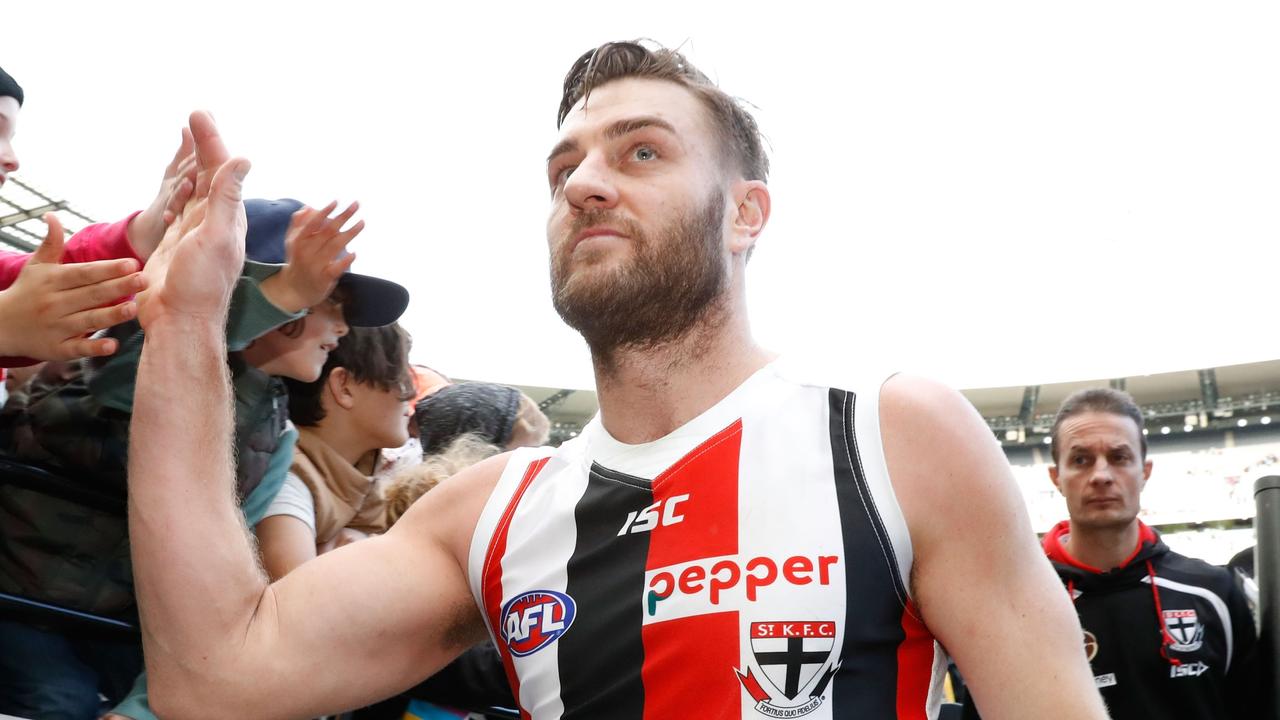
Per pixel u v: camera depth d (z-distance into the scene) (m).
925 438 1.00
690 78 1.24
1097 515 2.47
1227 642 2.37
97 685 1.47
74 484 1.41
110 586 1.45
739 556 0.97
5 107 1.96
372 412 1.92
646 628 0.98
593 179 1.12
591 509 1.08
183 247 1.07
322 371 1.90
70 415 1.40
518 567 1.10
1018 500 0.98
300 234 1.48
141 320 1.09
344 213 1.48
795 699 0.92
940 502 0.97
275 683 1.09
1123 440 2.50
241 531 1.12
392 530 1.23
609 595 1.02
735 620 0.94
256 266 1.48
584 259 1.12
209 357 1.10
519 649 1.07
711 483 1.03
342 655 1.13
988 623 0.94
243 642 1.08
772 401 1.08
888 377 1.08
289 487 1.75
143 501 1.07
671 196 1.13
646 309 1.10
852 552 0.96
